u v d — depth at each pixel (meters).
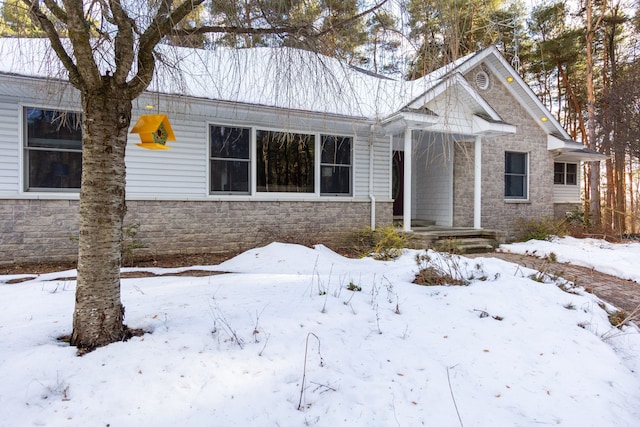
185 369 2.50
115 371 2.42
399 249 8.20
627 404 2.68
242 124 8.37
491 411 2.45
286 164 8.92
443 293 4.48
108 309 2.79
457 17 3.69
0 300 4.05
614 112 12.55
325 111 4.54
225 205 8.24
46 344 2.80
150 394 2.26
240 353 2.77
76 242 6.98
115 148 2.83
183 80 4.26
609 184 18.28
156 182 7.59
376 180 9.98
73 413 2.07
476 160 10.28
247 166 8.53
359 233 9.61
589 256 8.00
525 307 4.14
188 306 3.69
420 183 12.31
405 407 2.40
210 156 8.11
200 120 7.95
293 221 8.97
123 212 2.94
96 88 2.71
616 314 4.48
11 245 6.57
